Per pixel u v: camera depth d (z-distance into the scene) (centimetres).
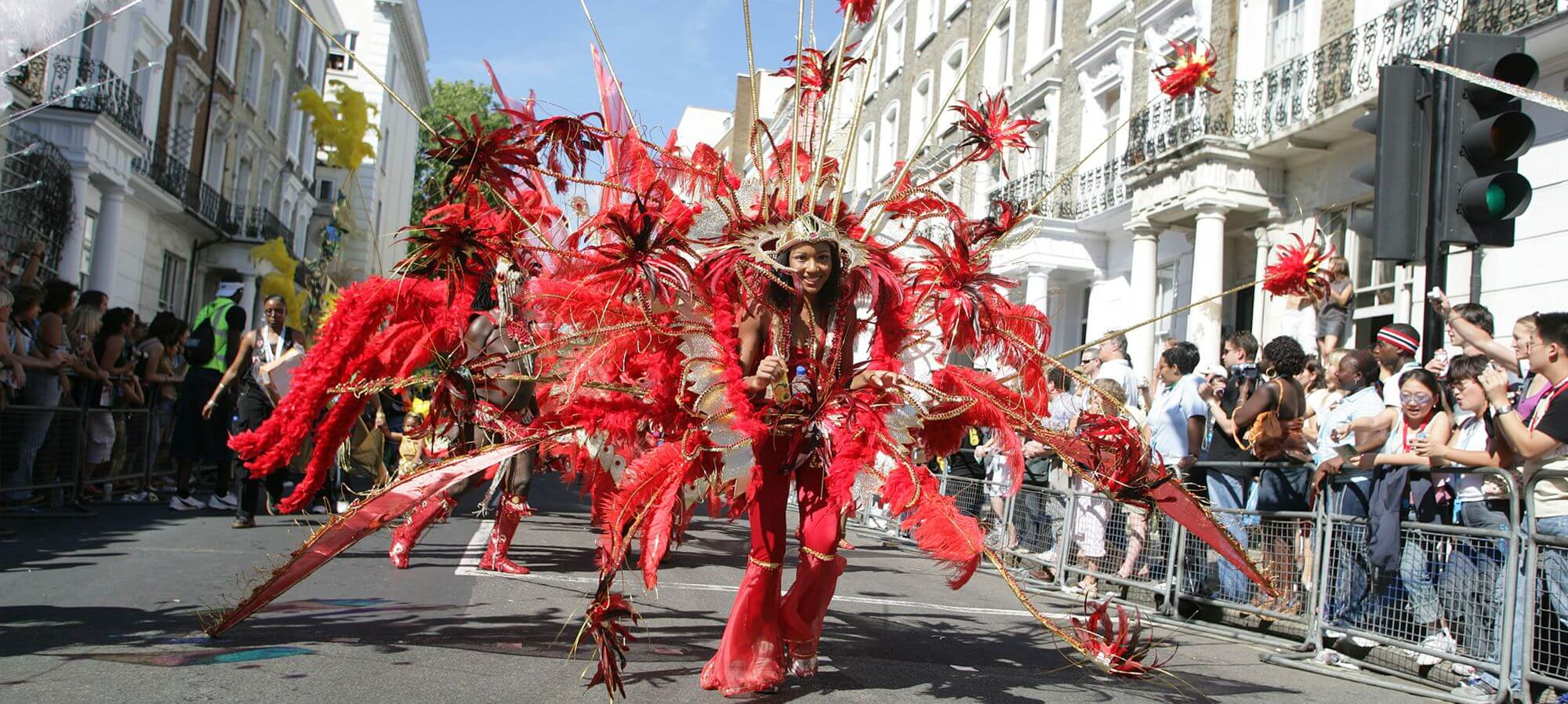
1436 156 502
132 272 2188
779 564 361
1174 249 1673
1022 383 410
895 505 350
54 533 678
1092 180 1839
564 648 409
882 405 369
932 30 2622
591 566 638
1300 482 580
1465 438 544
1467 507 491
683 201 406
